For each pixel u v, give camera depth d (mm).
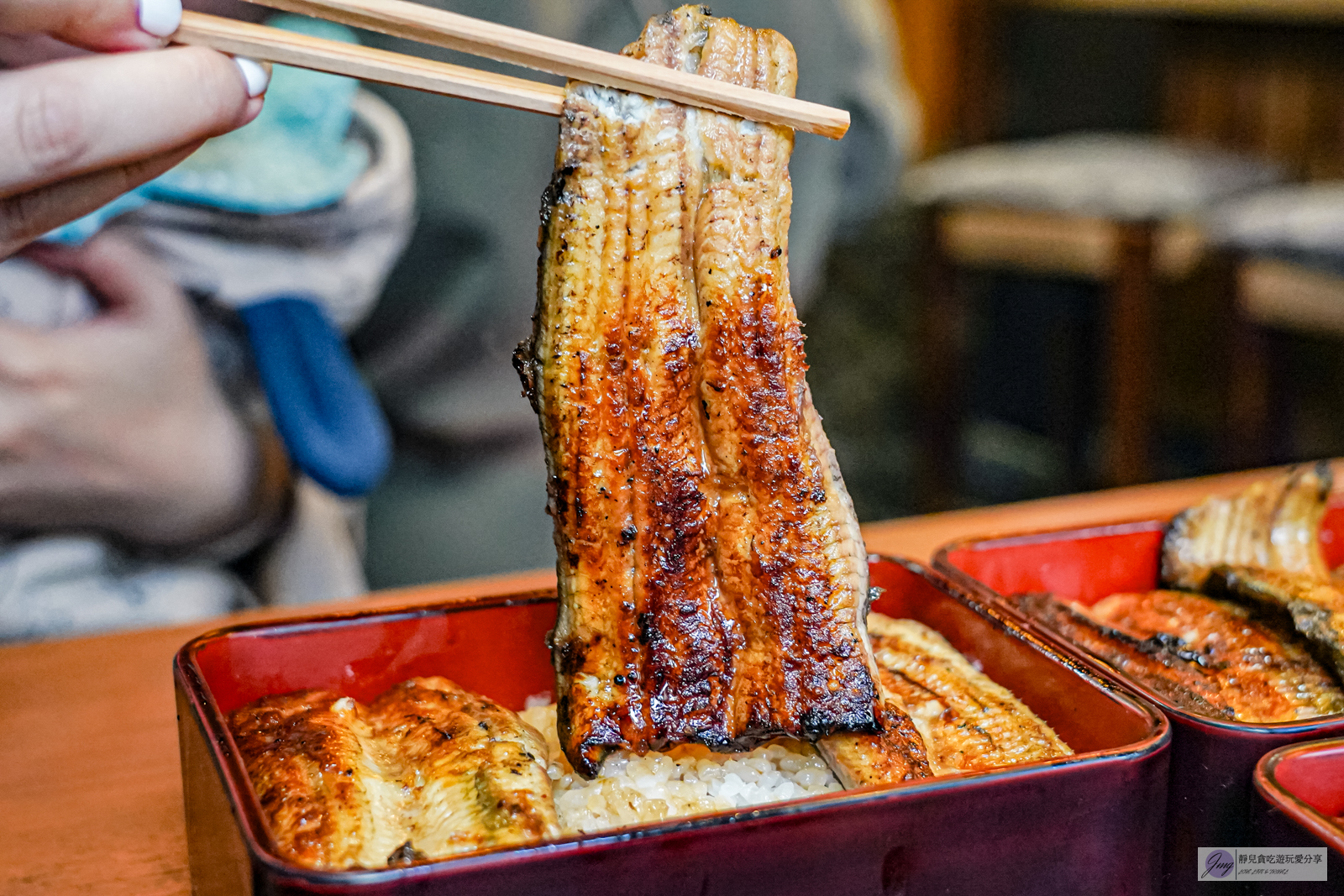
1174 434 1604
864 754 429
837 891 383
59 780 475
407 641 478
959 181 1369
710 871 374
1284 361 1271
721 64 415
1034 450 1686
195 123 376
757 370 423
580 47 401
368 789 417
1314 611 482
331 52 389
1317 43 1333
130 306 599
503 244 767
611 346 419
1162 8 1444
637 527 425
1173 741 424
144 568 634
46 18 362
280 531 663
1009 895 395
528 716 479
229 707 460
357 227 641
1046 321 1646
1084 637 499
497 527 827
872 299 1707
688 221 419
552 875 365
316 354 620
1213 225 1213
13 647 552
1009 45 1748
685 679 426
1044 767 391
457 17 390
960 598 488
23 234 404
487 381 796
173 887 433
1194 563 533
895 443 1698
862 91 949
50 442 583
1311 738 417
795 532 428
